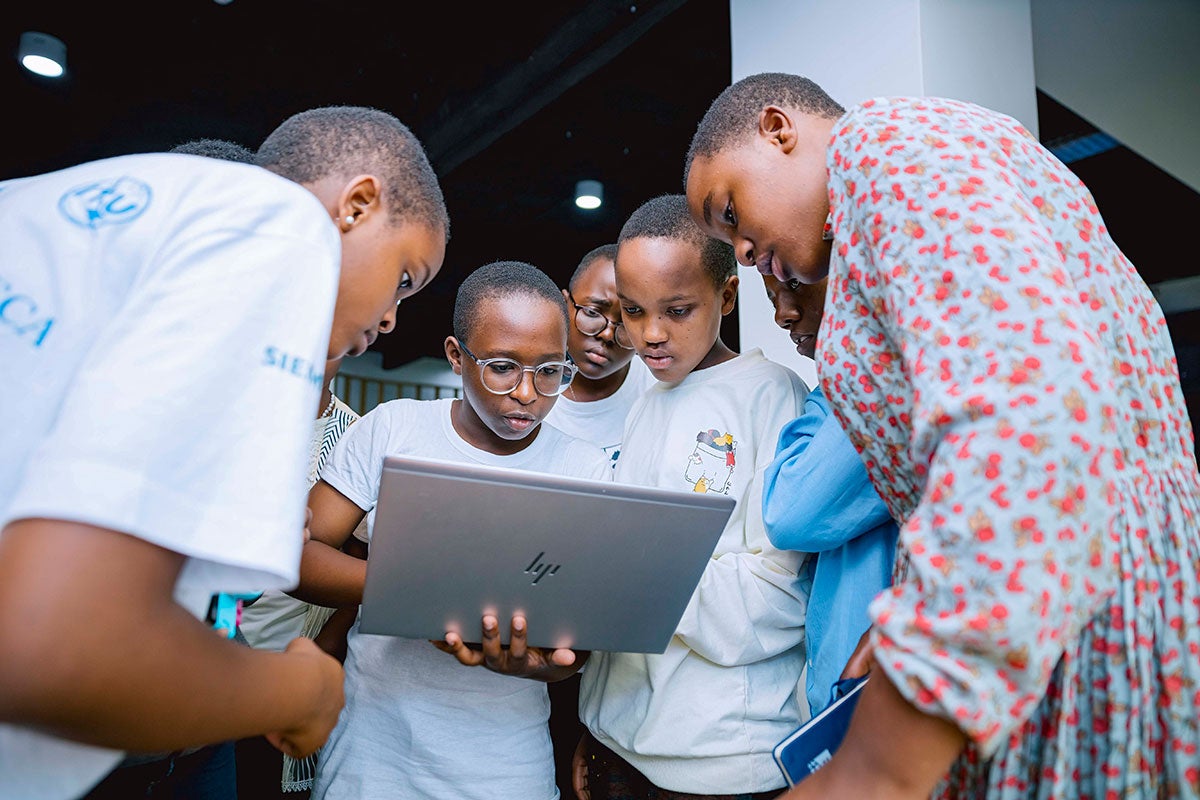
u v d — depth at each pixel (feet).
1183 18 10.55
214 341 1.69
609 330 6.56
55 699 1.42
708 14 11.83
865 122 2.24
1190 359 19.10
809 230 2.91
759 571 3.98
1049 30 9.36
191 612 1.75
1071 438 1.71
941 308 1.92
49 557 1.46
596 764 4.50
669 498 3.35
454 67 13.05
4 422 1.76
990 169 2.03
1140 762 1.94
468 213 19.33
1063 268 1.92
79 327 1.79
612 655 4.30
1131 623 1.94
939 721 1.79
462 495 3.13
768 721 4.00
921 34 6.81
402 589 3.37
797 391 4.55
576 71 11.32
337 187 2.39
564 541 3.34
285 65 13.48
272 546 1.72
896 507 2.51
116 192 1.93
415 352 28.66
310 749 2.19
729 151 3.00
